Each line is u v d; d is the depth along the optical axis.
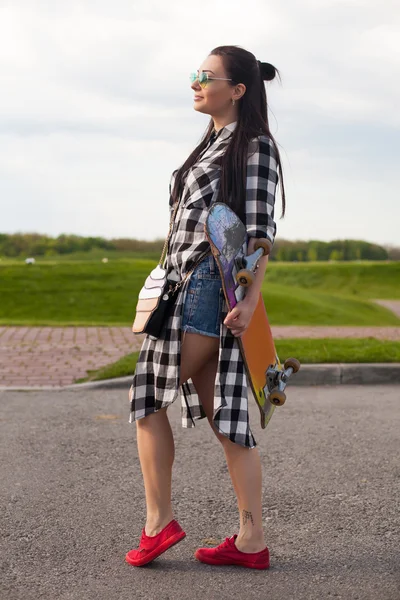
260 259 2.91
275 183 2.97
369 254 78.50
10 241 61.22
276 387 3.10
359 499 3.96
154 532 3.08
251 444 2.99
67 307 21.64
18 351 9.82
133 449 4.99
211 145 3.10
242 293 2.88
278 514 3.75
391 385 7.38
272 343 3.16
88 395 6.95
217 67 3.05
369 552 3.26
